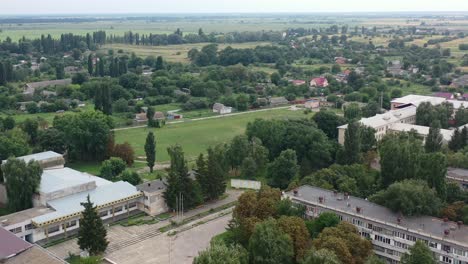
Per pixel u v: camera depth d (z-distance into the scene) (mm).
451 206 191875
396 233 171125
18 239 165750
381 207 187625
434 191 193875
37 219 191000
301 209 188500
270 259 155625
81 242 176875
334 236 159500
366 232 178375
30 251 158750
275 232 160750
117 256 182375
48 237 194375
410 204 178500
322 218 176750
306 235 168250
